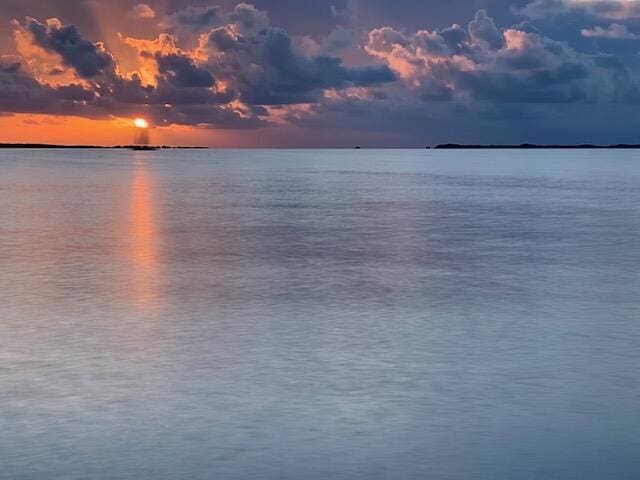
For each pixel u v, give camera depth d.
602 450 7.27
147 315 13.09
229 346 11.06
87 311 13.41
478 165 131.25
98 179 67.25
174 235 25.27
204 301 14.32
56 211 34.41
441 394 8.92
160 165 116.50
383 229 27.59
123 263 19.03
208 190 52.06
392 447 7.35
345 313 13.32
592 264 19.11
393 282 16.47
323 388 9.14
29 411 8.30
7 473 6.75
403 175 83.12
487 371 9.85
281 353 10.70
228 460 7.03
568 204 40.34
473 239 24.58
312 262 19.39
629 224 29.58
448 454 7.18
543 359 10.42
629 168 112.38
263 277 17.06
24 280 16.55
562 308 13.76
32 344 11.13
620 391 9.02
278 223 29.64
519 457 7.11
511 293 15.21
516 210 36.34
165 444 7.40
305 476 6.70
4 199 42.00
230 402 8.62
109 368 9.94
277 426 7.89
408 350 10.88
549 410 8.38
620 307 13.84
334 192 50.91
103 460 7.02
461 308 13.77
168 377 9.55
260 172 90.25
